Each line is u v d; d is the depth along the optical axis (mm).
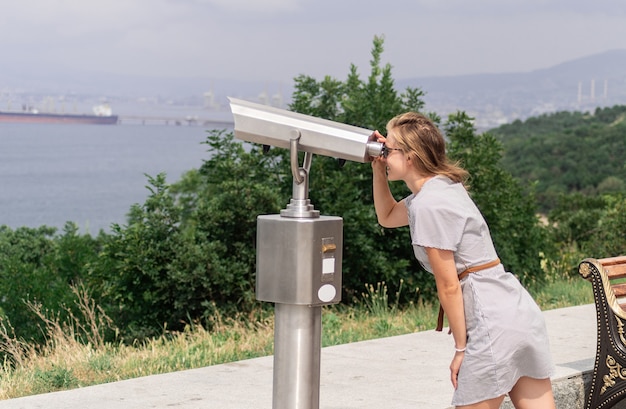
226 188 11625
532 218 13617
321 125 3996
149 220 11312
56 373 6676
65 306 11180
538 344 4133
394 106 12758
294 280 3854
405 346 7117
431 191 4125
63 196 118125
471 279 4113
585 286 12906
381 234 11859
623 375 5449
